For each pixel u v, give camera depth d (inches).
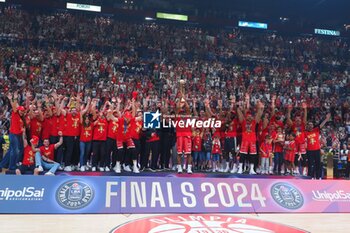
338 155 536.4
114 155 360.5
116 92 690.8
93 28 1021.2
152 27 1100.5
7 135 432.5
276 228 217.9
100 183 253.6
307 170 410.3
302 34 1243.2
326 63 1057.5
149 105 463.5
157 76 837.2
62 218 224.1
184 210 249.8
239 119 386.9
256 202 264.5
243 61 1003.3
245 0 1266.0
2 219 216.4
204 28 1200.8
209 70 908.0
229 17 1259.2
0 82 675.4
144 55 944.3
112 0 1155.3
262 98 775.1
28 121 343.0
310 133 392.5
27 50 819.4
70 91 674.8
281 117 555.8
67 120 341.7
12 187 237.5
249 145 376.2
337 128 684.7
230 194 265.6
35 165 319.9
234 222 227.6
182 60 942.4
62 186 245.3
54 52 834.2
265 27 1200.8
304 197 274.5
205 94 741.9
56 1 1039.6
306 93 861.2
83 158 343.0
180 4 1253.1
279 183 280.1
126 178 260.7
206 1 1261.1
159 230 203.9
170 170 369.7
